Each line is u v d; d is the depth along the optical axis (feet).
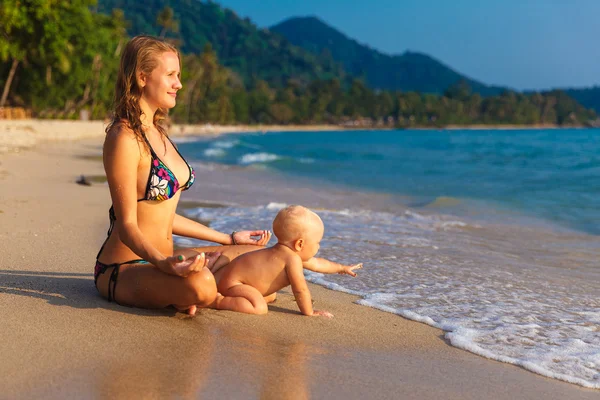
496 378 9.42
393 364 9.68
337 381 8.70
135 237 10.38
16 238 17.71
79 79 148.05
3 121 106.22
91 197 28.55
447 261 18.67
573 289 15.81
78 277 13.48
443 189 44.68
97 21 161.07
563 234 25.96
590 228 27.73
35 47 123.75
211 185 40.91
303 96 582.35
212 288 10.58
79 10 126.72
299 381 8.56
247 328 10.73
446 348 10.76
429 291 14.85
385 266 17.46
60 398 7.43
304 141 197.77
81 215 22.91
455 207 34.30
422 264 17.99
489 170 62.75
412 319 12.47
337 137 280.10
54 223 20.72
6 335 9.43
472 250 21.02
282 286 11.93
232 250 12.37
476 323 12.35
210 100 418.31
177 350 9.30
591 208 34.35
